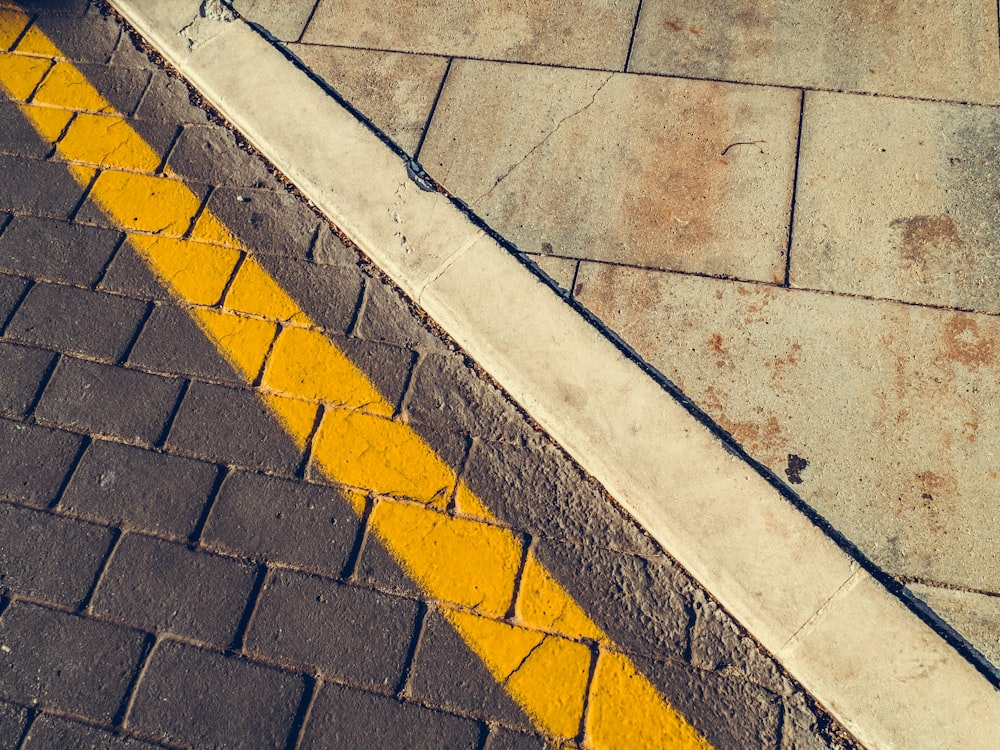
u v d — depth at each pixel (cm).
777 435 253
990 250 277
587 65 327
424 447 266
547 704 227
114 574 252
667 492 246
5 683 239
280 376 281
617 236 291
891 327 267
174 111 339
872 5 331
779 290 276
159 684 237
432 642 238
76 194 322
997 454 245
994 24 322
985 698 212
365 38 342
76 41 361
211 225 312
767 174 298
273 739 228
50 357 290
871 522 238
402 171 308
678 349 269
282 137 319
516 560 248
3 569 255
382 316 290
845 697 217
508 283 283
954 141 298
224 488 263
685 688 227
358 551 252
